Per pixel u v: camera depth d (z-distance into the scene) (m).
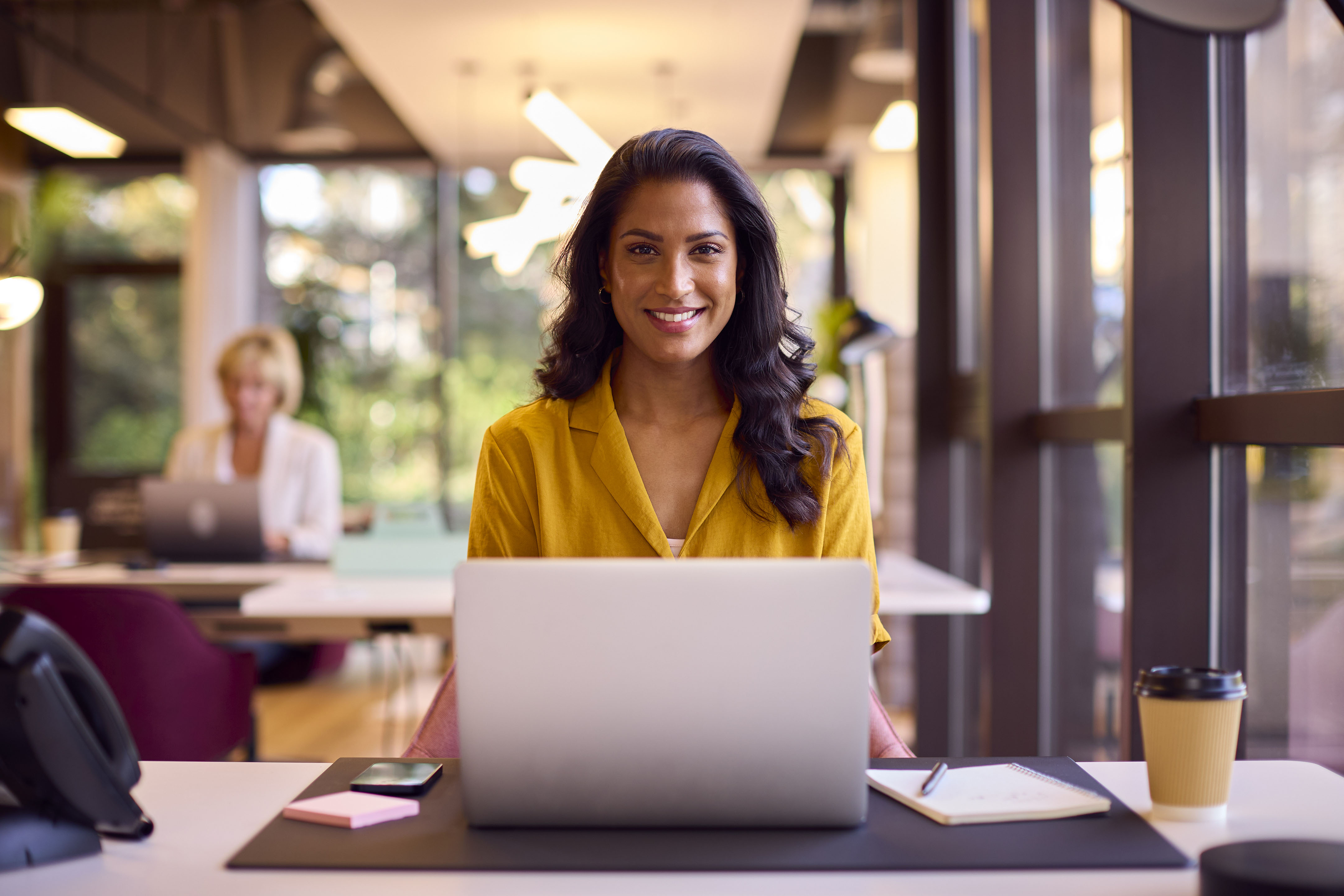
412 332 7.24
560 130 4.15
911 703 4.60
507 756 1.02
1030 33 2.98
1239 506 1.98
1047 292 3.00
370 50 5.38
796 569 1.01
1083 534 2.72
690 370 1.46
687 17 4.98
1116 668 2.49
